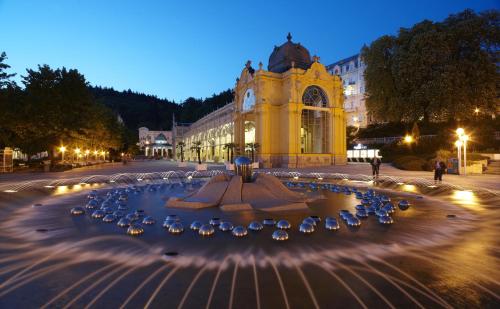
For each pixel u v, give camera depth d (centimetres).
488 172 3027
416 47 4522
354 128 7562
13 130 3516
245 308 424
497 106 4438
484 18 4422
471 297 455
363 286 491
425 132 5091
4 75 3272
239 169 1370
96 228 870
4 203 1312
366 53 5266
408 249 678
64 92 4147
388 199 1338
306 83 4612
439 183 2141
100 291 475
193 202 1186
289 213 1076
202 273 544
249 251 663
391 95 4912
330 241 739
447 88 4066
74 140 4325
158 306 429
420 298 452
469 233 811
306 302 440
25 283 505
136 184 2159
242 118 5309
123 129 9450
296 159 4447
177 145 13225
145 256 632
